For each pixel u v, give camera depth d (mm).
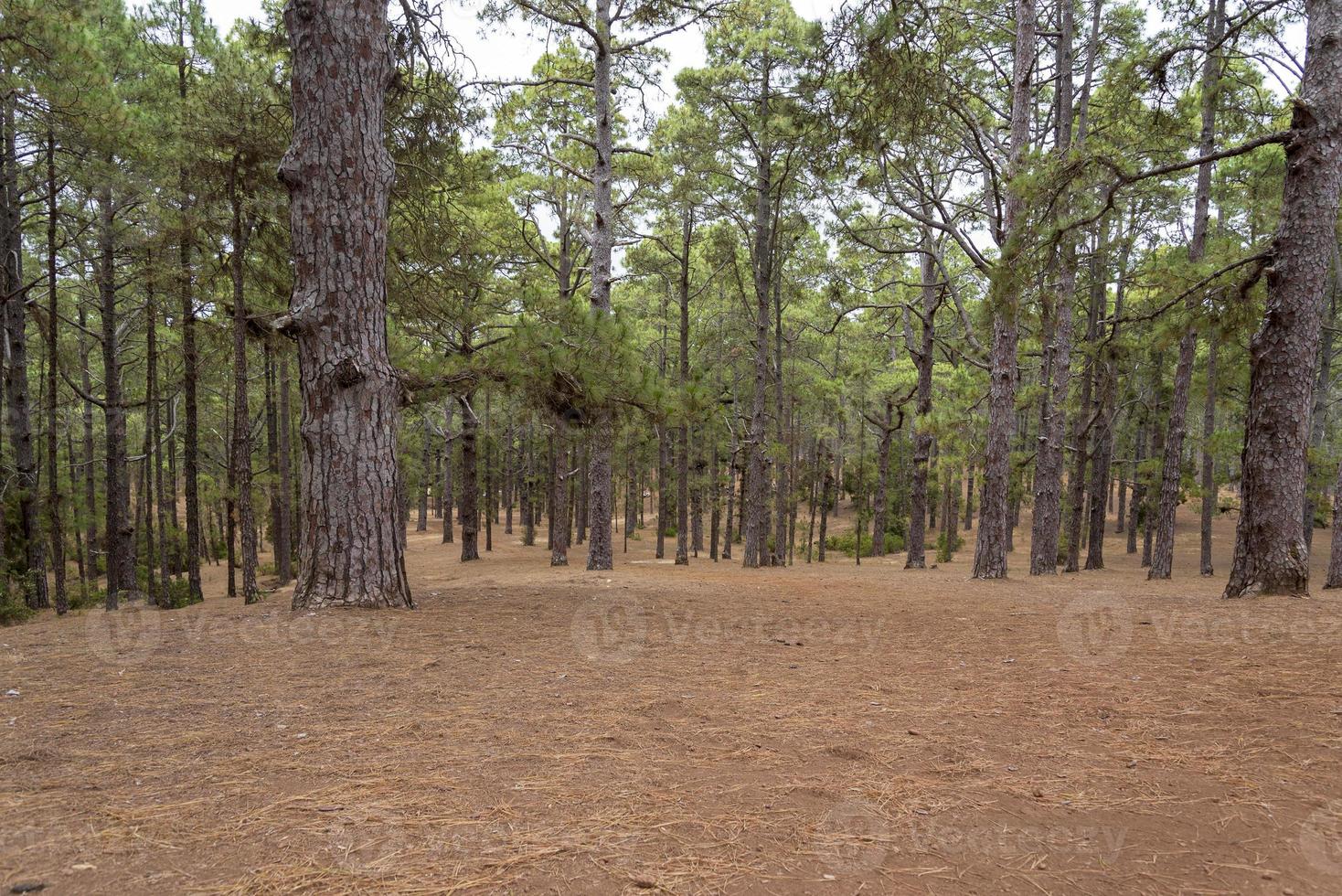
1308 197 6695
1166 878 1857
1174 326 8695
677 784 2484
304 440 6195
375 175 6227
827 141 10031
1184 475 19625
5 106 10648
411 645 4793
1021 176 7797
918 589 9922
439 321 11414
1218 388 14867
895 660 4656
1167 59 8539
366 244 6137
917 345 28109
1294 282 6805
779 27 15375
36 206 15867
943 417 14250
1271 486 7055
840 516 45594
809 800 2357
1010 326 12023
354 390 6129
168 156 10172
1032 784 2504
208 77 10039
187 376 12844
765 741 2955
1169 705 3445
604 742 2908
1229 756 2738
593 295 13836
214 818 2158
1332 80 6574
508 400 8391
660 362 27500
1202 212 13633
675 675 4152
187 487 13469
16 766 2592
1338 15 6590
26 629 6156
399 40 8141
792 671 4309
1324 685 3660
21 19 9289
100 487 26812
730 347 24609
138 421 26969
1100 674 4141
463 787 2422
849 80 9195
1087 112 14648
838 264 20172
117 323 17000
